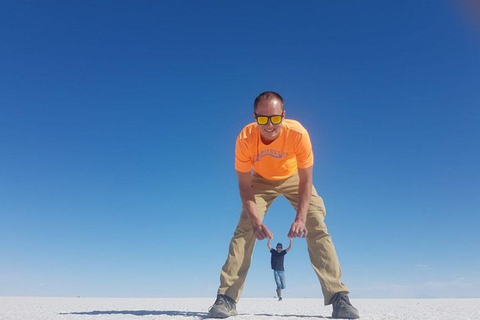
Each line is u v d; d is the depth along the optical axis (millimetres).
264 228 2170
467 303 4348
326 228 2408
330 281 2322
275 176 2412
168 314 2623
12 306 3525
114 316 2439
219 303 2305
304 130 2240
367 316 2492
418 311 3020
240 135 2262
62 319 2273
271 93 2078
